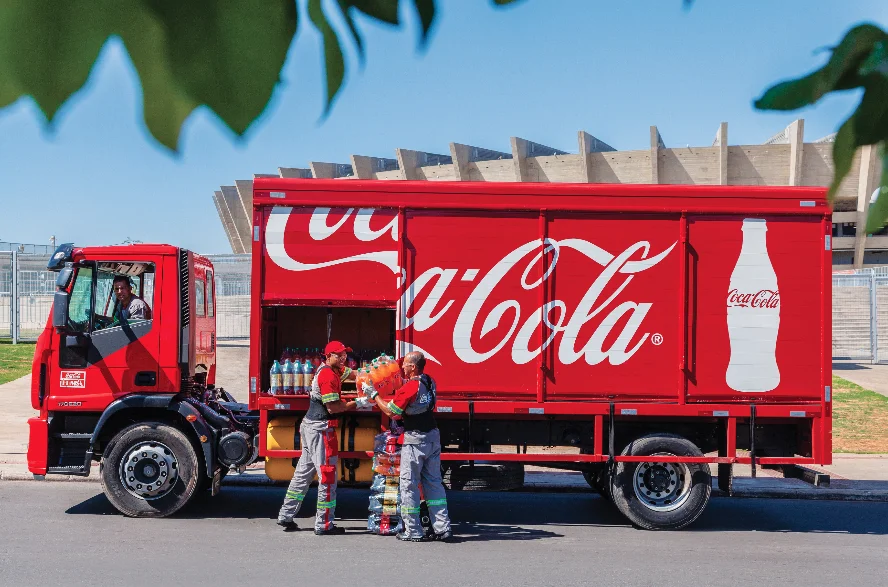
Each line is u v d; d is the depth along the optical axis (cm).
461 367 825
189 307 870
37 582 625
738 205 830
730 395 831
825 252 827
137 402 841
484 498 1021
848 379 2050
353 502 962
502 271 825
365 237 824
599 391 828
